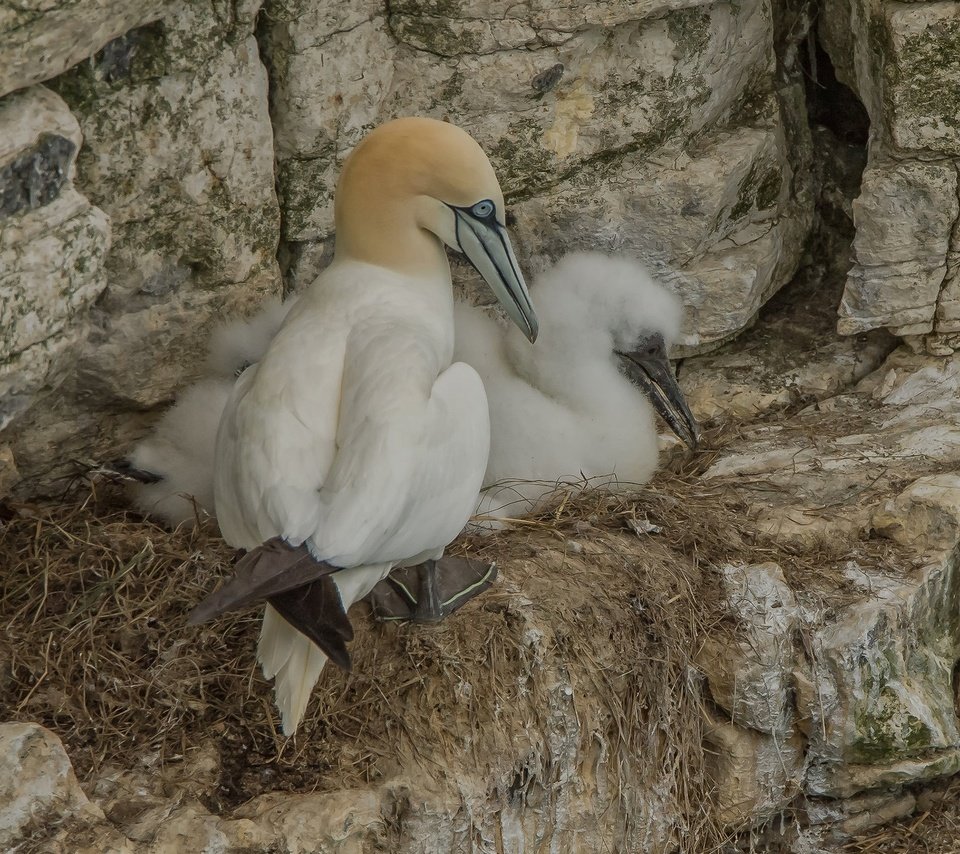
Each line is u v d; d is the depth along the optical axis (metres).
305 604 8.90
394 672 11.21
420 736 10.98
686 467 14.66
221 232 12.52
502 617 11.57
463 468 10.38
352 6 12.72
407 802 10.65
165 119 11.78
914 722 12.40
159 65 11.57
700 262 14.99
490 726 11.12
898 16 13.80
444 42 13.25
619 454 13.71
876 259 14.72
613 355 14.15
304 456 9.77
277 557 8.98
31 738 10.00
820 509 13.45
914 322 14.97
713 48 14.35
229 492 10.05
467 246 11.54
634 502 13.41
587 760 11.62
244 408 10.20
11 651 11.07
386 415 9.74
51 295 10.30
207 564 11.90
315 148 12.98
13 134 9.79
